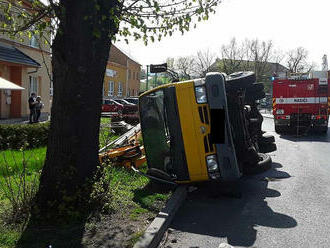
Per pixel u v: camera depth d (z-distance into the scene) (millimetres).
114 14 5664
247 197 7406
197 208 6660
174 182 7438
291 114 19609
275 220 5949
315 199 7207
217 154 6984
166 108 7320
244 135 7453
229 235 5281
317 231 5434
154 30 6219
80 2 5328
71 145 5520
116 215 5586
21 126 12039
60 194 5438
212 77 6953
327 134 20266
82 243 4480
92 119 5676
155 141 8086
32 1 6039
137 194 6938
